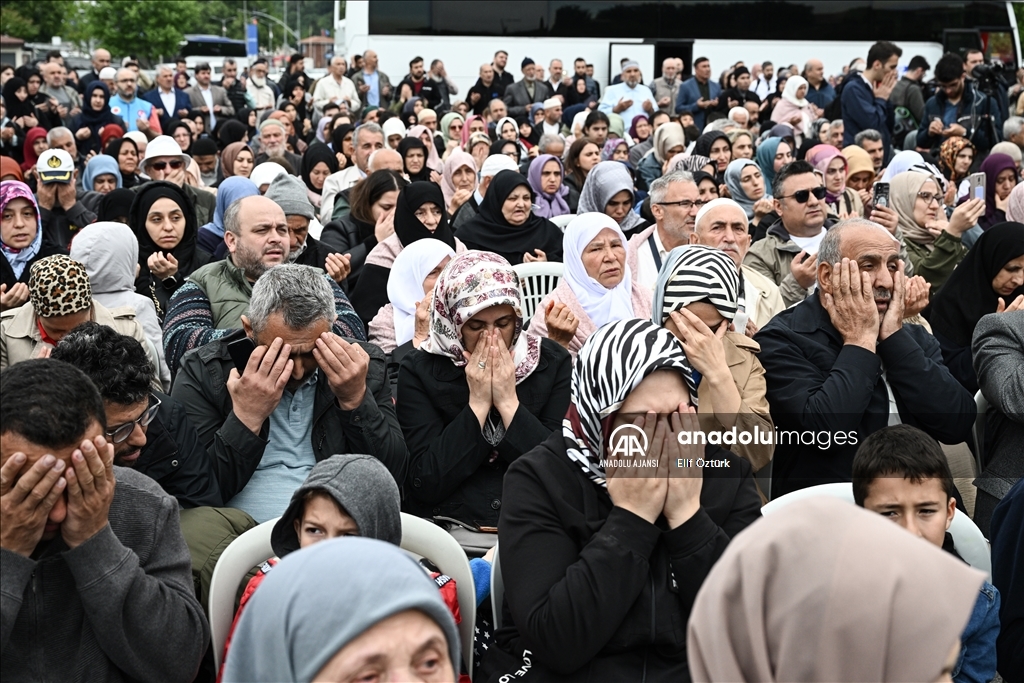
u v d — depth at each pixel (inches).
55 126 595.5
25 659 97.3
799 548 56.6
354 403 138.5
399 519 111.7
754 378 147.4
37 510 90.9
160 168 361.4
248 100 808.3
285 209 235.8
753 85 725.9
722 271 140.6
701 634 59.4
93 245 197.3
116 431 116.6
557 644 100.4
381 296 240.8
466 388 149.9
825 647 54.5
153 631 98.8
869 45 721.6
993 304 186.4
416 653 65.3
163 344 189.2
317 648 64.0
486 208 273.9
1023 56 717.3
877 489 113.0
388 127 482.6
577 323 179.3
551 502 109.3
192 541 121.9
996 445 156.4
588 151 377.7
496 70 714.8
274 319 134.0
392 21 727.7
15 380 92.0
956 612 53.8
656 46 722.8
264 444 136.5
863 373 146.9
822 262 157.1
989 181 312.5
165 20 1769.2
